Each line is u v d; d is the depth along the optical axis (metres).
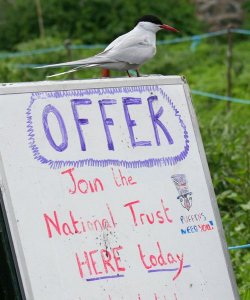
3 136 6.21
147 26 8.31
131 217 6.56
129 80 6.85
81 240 6.31
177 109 7.02
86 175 6.46
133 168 6.67
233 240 10.56
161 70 21.52
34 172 6.26
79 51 22.73
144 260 6.52
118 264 6.42
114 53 7.83
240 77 20.30
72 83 6.58
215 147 12.66
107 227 6.44
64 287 6.17
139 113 6.82
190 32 24.73
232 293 6.88
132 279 6.44
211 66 21.88
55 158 6.36
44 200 6.25
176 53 22.44
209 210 6.95
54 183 6.32
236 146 13.16
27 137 6.29
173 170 6.86
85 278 6.25
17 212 6.13
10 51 24.39
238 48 23.80
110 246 6.42
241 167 12.34
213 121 14.84
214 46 23.47
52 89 6.48
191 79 20.81
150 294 6.49
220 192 11.96
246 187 11.50
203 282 6.76
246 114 17.84
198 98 19.69
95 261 6.33
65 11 24.61
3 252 6.14
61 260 6.20
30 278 6.07
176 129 6.97
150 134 6.83
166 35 24.47
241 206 10.75
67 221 6.29
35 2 24.94
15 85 6.35
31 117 6.35
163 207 6.72
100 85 6.70
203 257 6.82
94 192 6.45
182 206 6.83
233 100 17.86
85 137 6.52
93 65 7.71
